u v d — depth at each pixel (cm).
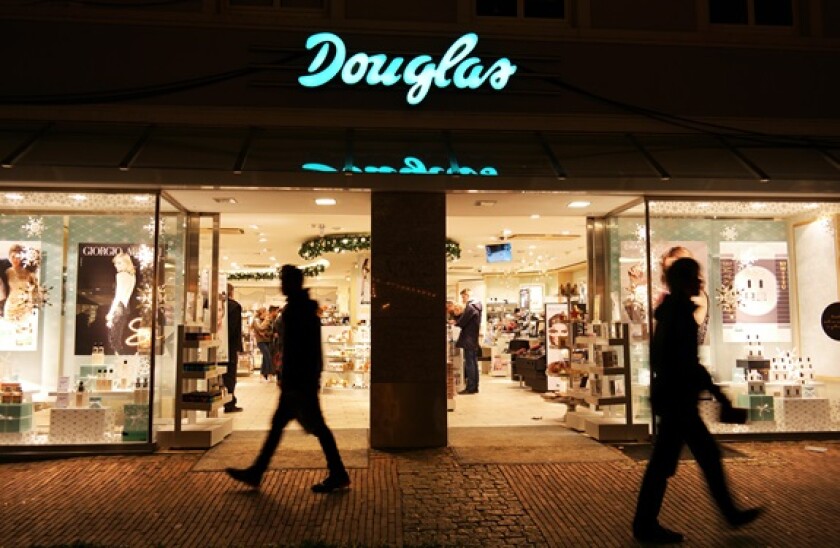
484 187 708
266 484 580
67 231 766
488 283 2625
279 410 562
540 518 496
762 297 845
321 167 700
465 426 848
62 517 497
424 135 785
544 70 820
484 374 1627
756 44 858
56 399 726
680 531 470
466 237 1493
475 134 796
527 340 1456
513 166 729
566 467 637
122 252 761
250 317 2039
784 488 570
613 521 489
